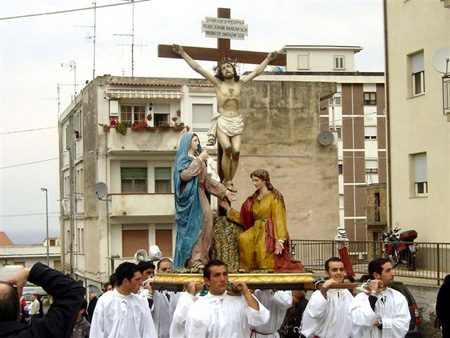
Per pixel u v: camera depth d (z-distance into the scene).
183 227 9.73
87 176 42.00
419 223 23.62
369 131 55.78
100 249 39.44
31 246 62.97
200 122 39.94
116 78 39.38
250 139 35.12
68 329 4.70
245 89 35.19
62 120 51.53
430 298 18.36
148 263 10.97
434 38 23.12
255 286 9.12
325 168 35.53
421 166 23.92
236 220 10.03
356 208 55.44
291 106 35.56
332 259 9.27
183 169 9.79
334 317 9.19
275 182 35.16
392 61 25.05
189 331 7.91
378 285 8.68
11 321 4.61
